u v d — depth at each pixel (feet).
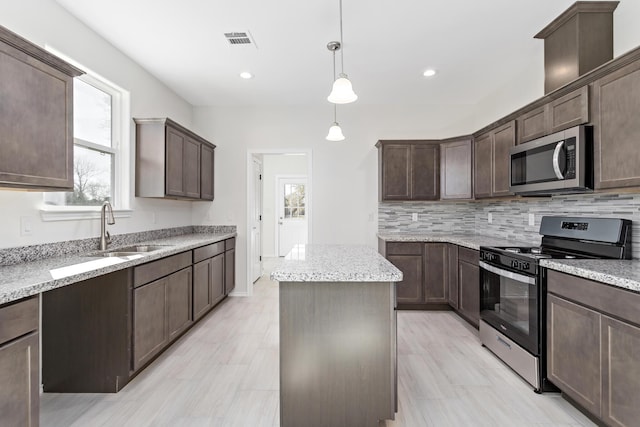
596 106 6.44
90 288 6.97
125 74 9.91
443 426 5.83
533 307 7.00
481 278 9.37
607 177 6.19
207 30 8.62
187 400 6.65
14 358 4.35
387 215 14.61
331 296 5.49
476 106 14.52
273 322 11.32
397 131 14.66
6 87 5.03
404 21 8.27
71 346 6.97
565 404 6.48
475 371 7.84
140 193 10.37
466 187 12.43
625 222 6.79
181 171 11.48
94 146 8.99
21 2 6.57
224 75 11.48
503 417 6.09
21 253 6.48
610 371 5.16
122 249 9.20
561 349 6.31
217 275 12.48
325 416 5.50
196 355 8.72
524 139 8.99
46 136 5.74
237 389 7.06
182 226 13.79
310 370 5.49
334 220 14.78
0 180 4.97
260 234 18.39
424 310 12.67
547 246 8.84
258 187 17.75
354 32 8.79
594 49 7.39
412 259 12.35
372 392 5.50
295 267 5.82
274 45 9.44
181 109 13.74
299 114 14.78
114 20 8.11
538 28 8.61
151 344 7.80
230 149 14.82
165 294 8.48
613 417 5.10
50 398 6.73
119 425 5.87
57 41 7.44
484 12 7.90
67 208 7.86
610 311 5.16
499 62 10.62
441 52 9.91
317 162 14.78
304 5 7.60
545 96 7.80
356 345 5.49
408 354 8.77
